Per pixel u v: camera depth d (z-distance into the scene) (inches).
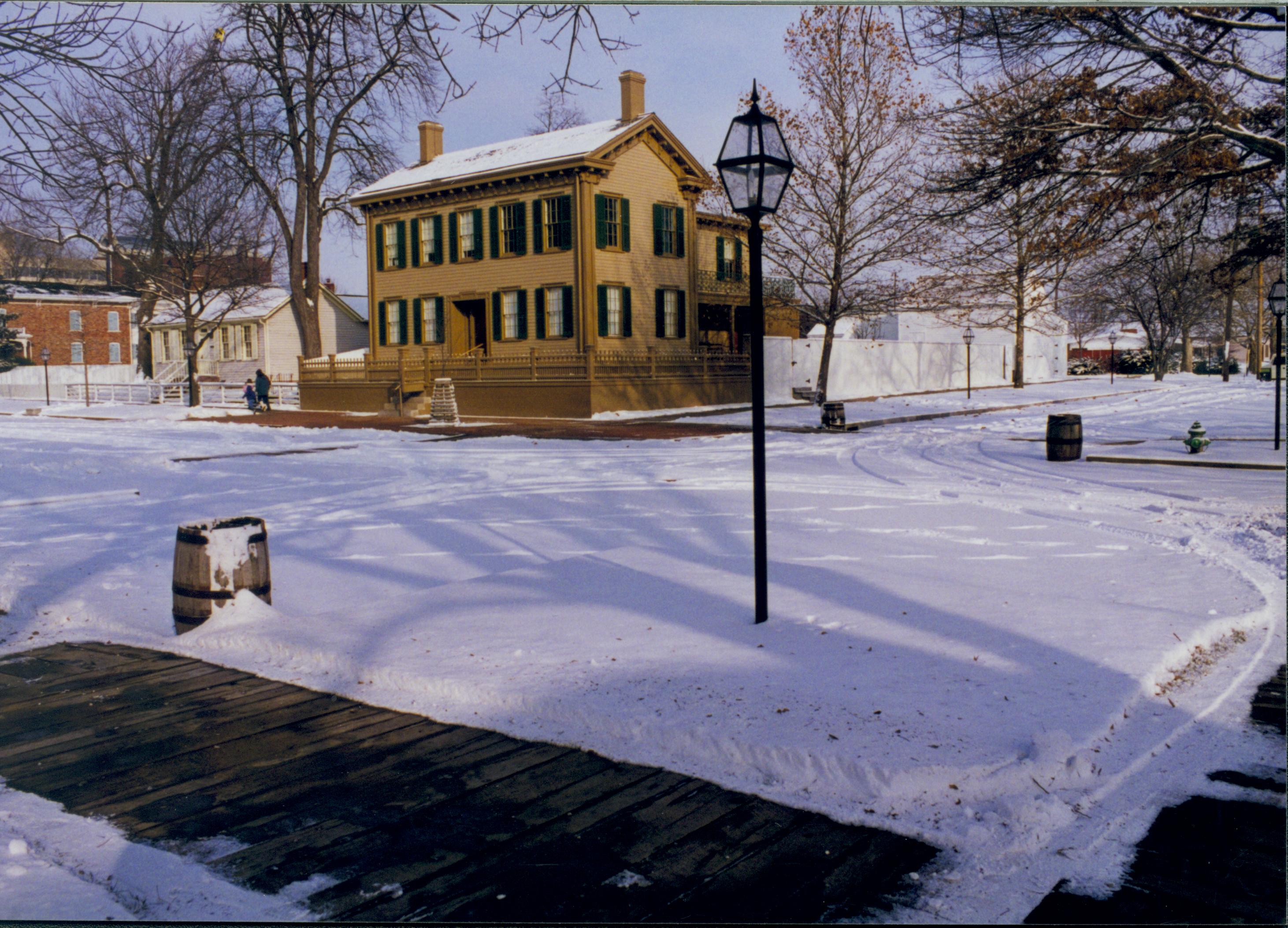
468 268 1418.6
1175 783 169.0
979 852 146.3
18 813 165.8
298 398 1708.9
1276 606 271.9
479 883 139.4
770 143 246.4
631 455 792.3
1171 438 804.6
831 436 941.2
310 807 166.1
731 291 1534.2
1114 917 129.5
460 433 1032.8
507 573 326.0
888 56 1165.1
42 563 375.6
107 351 2662.4
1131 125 462.6
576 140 1363.2
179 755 191.5
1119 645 228.4
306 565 369.7
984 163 502.3
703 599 280.7
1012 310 1856.5
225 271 1619.1
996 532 401.1
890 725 180.7
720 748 178.2
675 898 134.6
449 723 204.7
